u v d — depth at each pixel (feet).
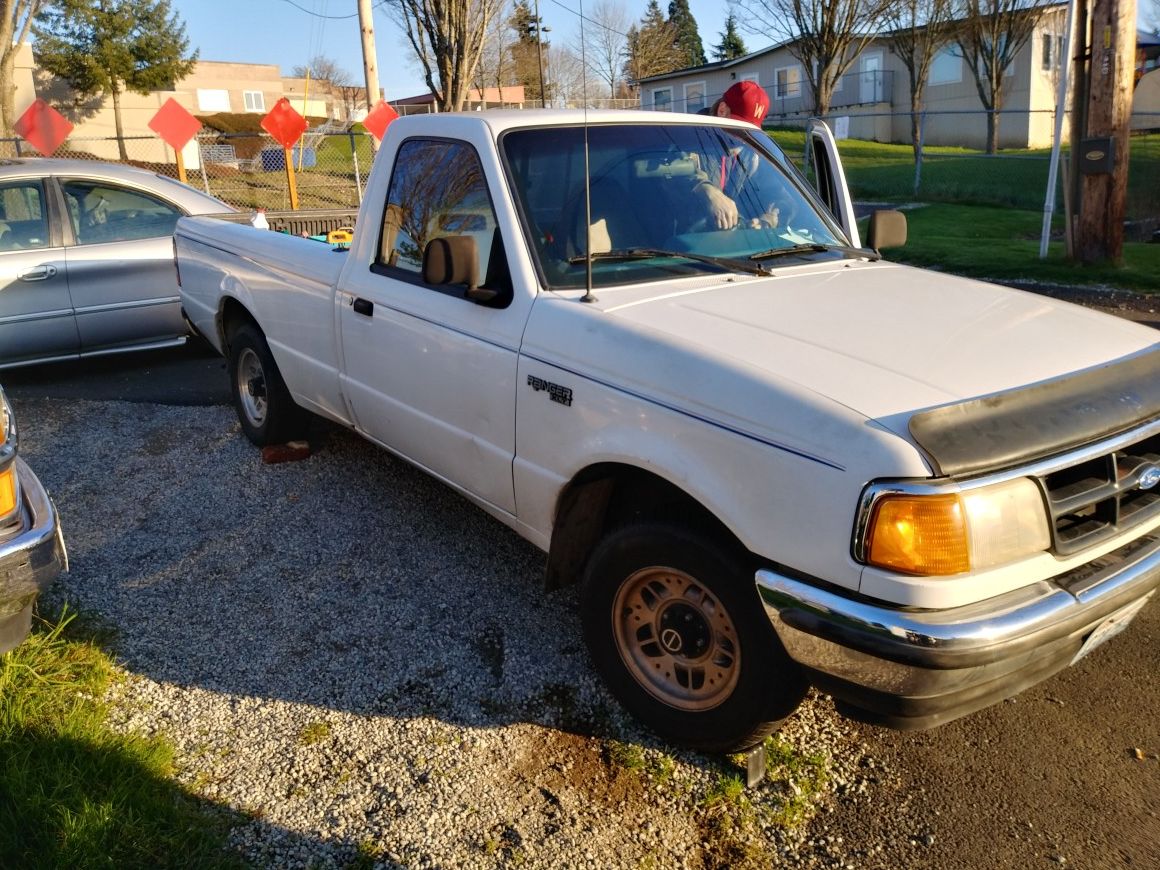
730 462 8.55
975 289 11.35
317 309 15.11
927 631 7.45
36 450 19.03
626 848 8.87
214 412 21.54
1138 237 43.29
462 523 15.49
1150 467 8.79
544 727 10.52
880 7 67.10
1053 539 8.01
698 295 10.59
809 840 9.03
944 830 9.14
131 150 108.17
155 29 102.63
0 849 8.29
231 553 14.51
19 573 9.49
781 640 8.29
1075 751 10.21
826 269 11.96
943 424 7.71
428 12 49.08
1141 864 8.71
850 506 7.68
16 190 23.50
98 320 24.35
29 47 86.33
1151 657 11.85
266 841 8.87
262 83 144.97
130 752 9.71
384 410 13.79
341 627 12.48
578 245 11.37
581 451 10.01
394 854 8.75
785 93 120.57
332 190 71.15
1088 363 9.22
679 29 148.77
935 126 114.01
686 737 9.83
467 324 11.59
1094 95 34.17
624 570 9.93
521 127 12.14
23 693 10.37
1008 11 86.99
